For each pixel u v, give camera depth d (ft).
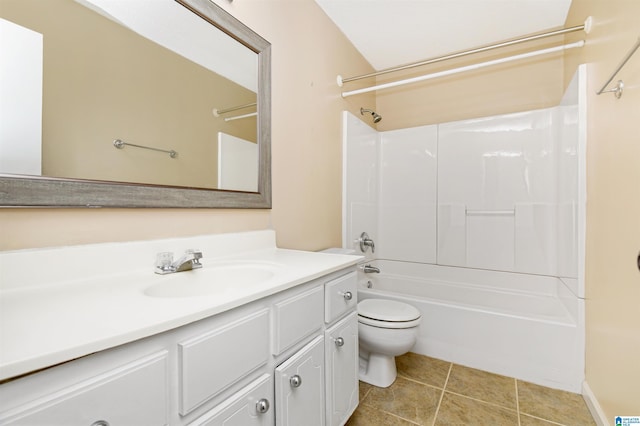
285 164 5.33
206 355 2.07
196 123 3.79
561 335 5.28
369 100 8.97
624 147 3.83
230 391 2.31
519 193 7.52
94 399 1.52
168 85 3.47
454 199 8.28
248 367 2.43
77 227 2.73
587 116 5.22
